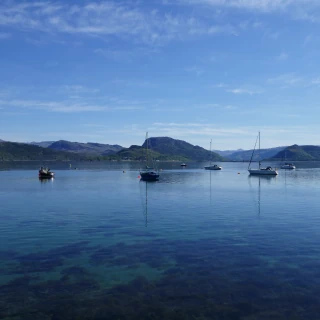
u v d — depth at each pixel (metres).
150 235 31.70
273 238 30.38
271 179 116.81
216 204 52.12
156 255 25.58
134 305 17.77
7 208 48.59
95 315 16.83
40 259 24.84
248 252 26.19
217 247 27.56
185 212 44.44
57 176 135.12
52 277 21.44
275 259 24.48
